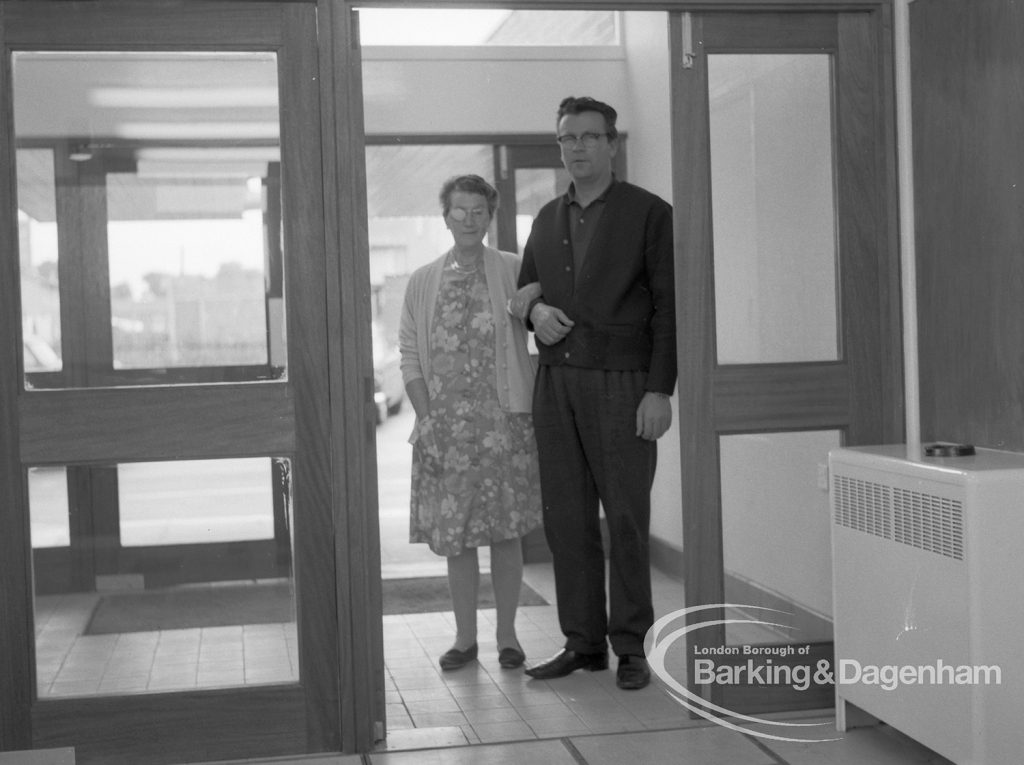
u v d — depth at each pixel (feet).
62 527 9.82
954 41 10.02
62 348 9.82
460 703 11.64
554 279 12.01
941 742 8.73
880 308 10.96
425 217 19.97
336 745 10.20
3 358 9.68
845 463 9.96
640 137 17.48
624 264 11.74
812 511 11.03
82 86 9.80
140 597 9.96
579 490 12.18
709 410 10.78
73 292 9.82
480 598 16.58
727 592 10.86
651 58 16.80
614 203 11.82
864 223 10.93
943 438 10.44
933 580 8.74
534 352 18.16
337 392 10.06
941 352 10.41
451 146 18.39
